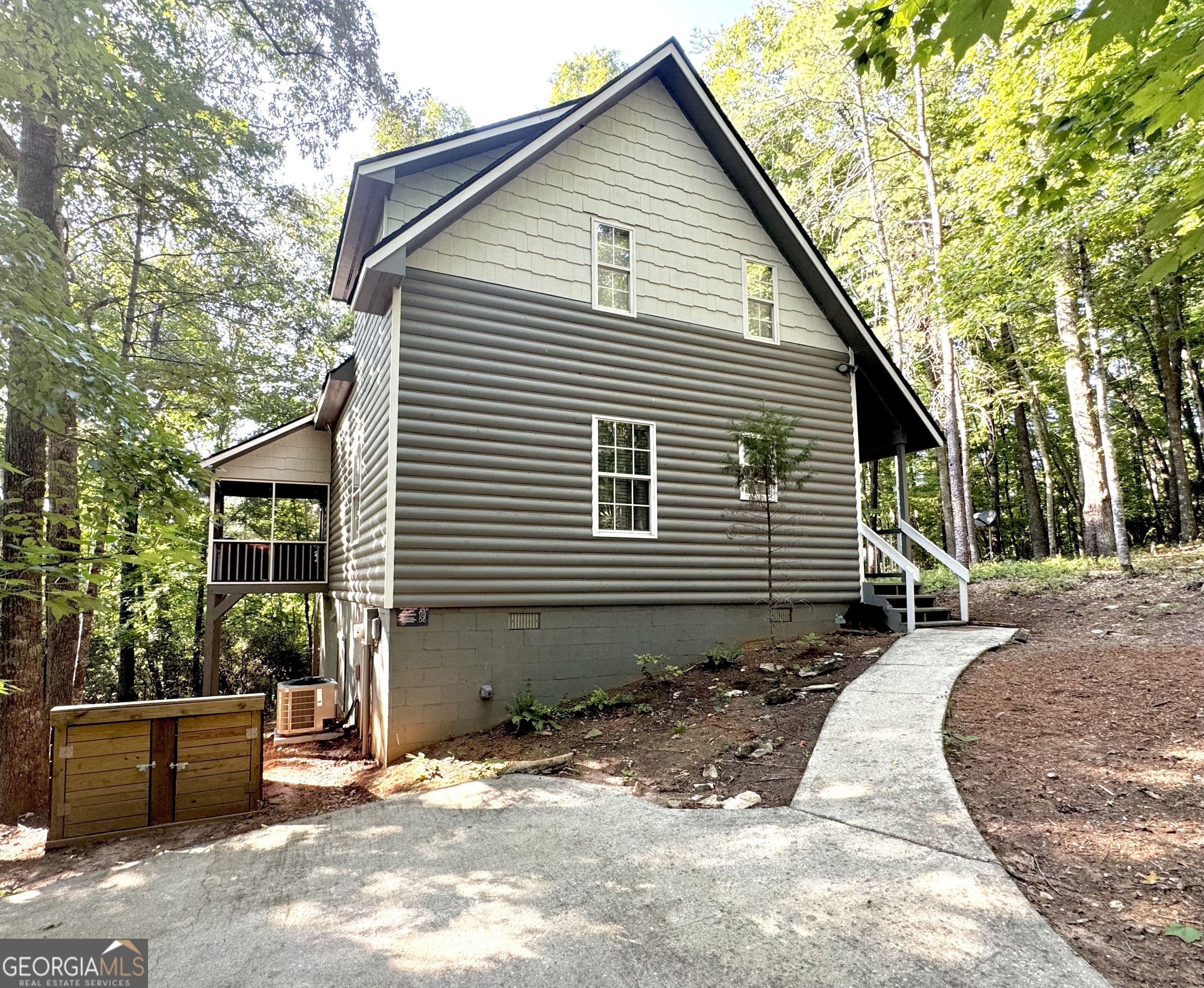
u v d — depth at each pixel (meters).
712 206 9.73
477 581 7.33
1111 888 2.98
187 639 19.58
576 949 2.92
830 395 10.40
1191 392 19.66
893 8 2.79
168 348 14.04
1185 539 15.20
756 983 2.57
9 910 3.88
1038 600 10.44
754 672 7.74
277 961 3.02
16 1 5.08
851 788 4.31
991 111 11.35
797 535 9.73
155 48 8.70
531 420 7.89
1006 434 25.02
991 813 3.77
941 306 14.12
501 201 8.02
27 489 6.64
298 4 9.48
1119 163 9.79
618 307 8.85
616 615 8.23
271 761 8.49
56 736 5.18
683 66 9.13
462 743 6.85
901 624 9.28
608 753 5.91
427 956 2.96
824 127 16.98
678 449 8.92
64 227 9.47
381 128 11.66
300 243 14.64
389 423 7.12
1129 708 5.00
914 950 2.68
